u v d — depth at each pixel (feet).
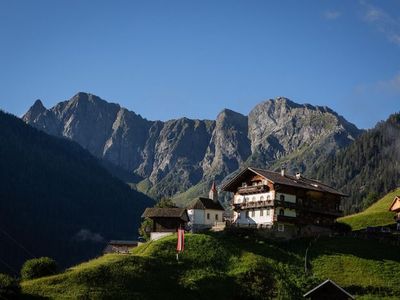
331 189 507.30
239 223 478.18
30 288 325.21
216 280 362.33
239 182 495.41
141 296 327.67
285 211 463.01
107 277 342.23
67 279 336.08
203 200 526.98
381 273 372.58
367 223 531.09
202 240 413.80
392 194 651.25
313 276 375.45
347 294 281.33
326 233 447.01
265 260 391.86
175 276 361.30
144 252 398.01
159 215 474.90
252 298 347.56
